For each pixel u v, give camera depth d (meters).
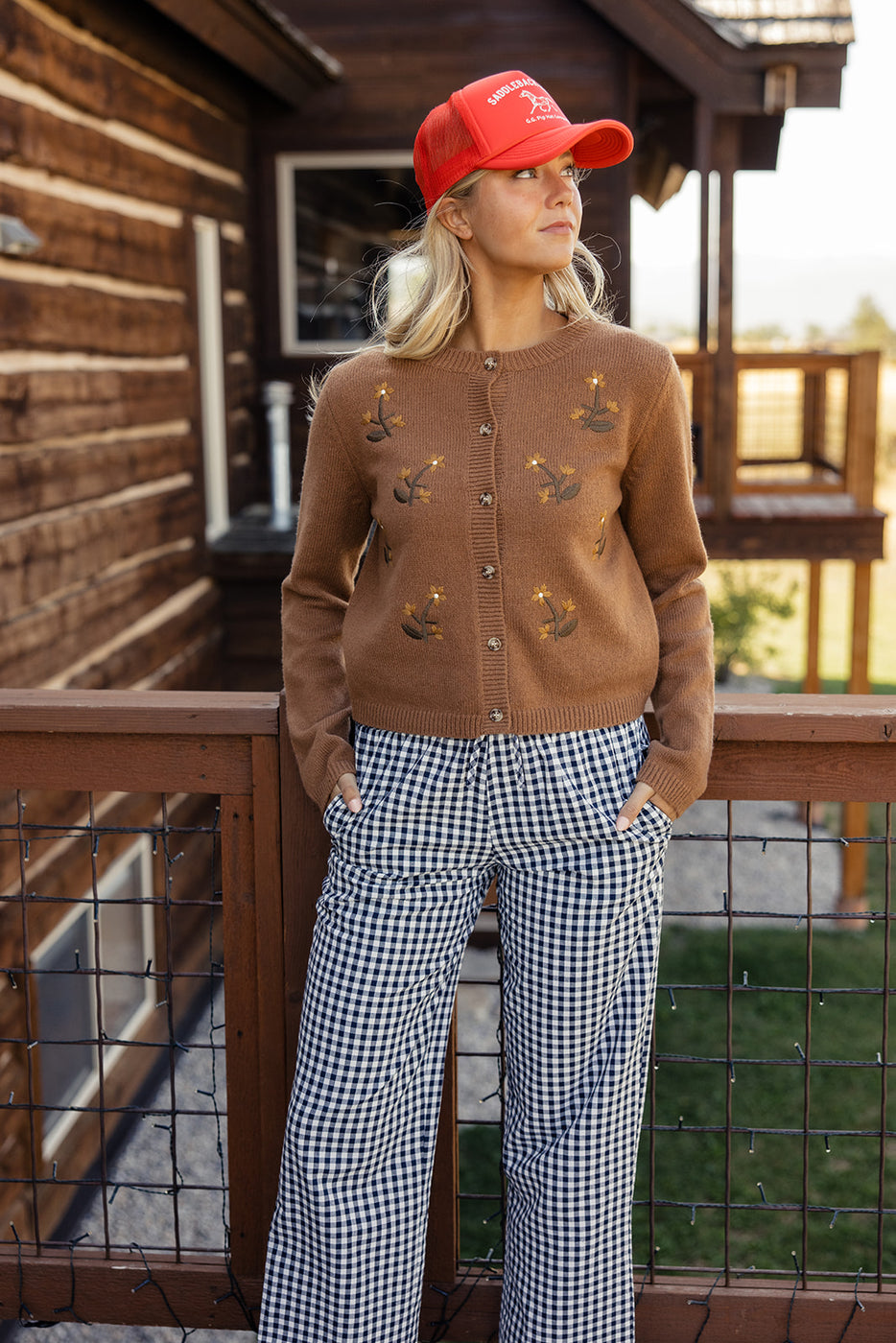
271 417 7.55
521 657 1.54
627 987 1.66
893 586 20.50
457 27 7.84
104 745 1.88
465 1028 6.05
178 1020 6.36
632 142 1.61
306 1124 1.65
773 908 7.95
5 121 4.33
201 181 7.00
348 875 1.64
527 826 1.57
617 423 1.53
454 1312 1.94
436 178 1.55
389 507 1.56
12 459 4.44
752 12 7.55
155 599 6.24
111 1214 4.75
